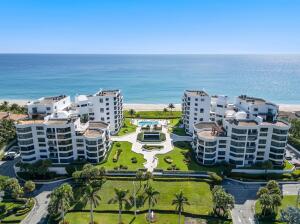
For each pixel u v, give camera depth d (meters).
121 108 161.00
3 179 90.19
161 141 136.75
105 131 121.12
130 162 113.75
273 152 108.81
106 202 89.38
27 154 108.81
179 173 104.00
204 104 139.88
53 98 135.38
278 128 105.06
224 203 78.50
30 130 107.31
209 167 109.12
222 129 117.38
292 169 107.00
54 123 109.00
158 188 96.12
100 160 113.75
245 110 123.56
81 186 97.62
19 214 83.94
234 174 105.25
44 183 101.75
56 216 82.56
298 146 130.00
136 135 147.25
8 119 151.88
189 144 133.00
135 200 84.50
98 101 141.50
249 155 109.69
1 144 132.38
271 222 80.62
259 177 104.25
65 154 110.50
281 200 87.94
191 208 85.94
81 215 83.56
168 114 189.12
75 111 138.50
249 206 88.50
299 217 69.50
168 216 83.19
